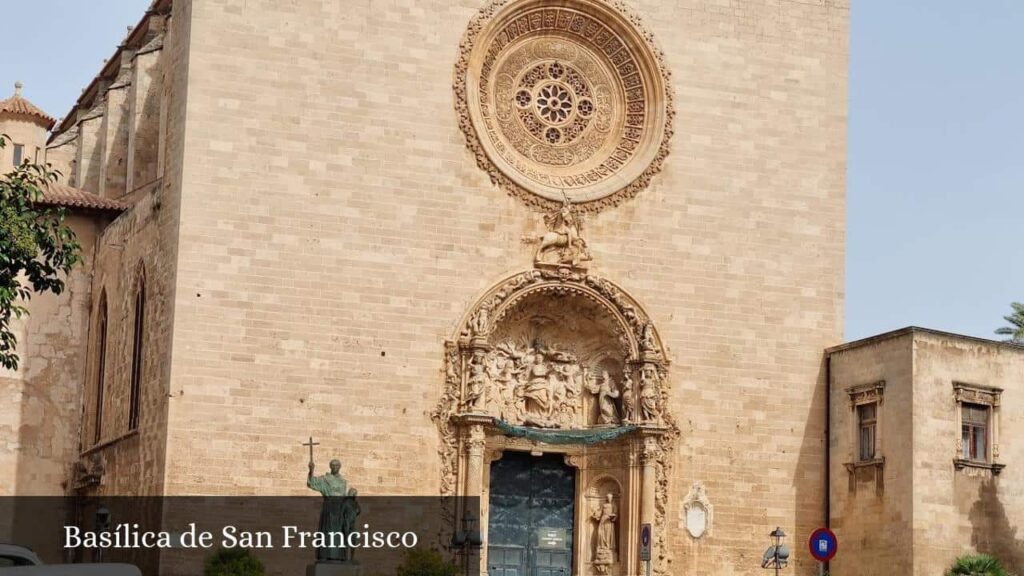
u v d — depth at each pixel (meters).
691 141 58.06
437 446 53.50
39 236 41.25
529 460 57.03
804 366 58.41
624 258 56.75
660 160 57.44
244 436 51.44
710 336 57.34
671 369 56.72
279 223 52.75
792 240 58.91
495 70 56.91
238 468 51.25
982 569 52.91
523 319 56.84
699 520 56.28
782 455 57.62
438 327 54.06
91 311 63.84
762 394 57.72
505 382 56.16
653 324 56.62
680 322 57.06
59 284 41.53
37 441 62.44
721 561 56.31
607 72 58.47
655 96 57.84
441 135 54.88
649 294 56.88
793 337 58.41
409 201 54.22
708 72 58.66
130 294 57.88
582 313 56.94
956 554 54.22
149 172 64.31
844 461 57.28
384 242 53.78
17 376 62.41
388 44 54.62
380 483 52.66
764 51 59.50
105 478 58.41
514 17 56.78
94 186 69.12
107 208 64.00
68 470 62.81
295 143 53.25
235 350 51.75
